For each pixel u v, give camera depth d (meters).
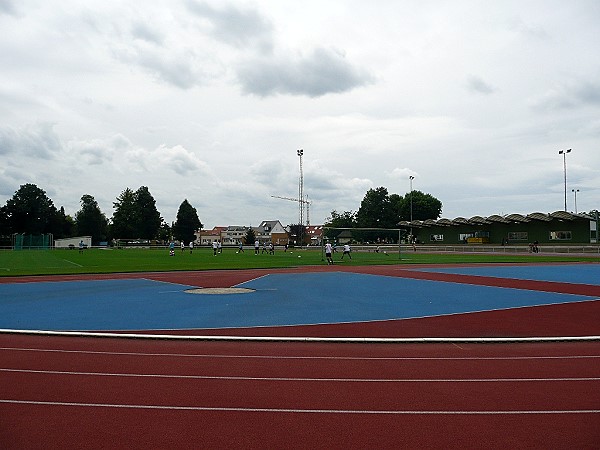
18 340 10.91
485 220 82.12
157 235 145.12
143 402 6.72
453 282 25.14
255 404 6.65
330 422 6.02
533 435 5.62
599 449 5.24
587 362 8.98
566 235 71.94
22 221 127.50
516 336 11.35
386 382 7.68
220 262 43.91
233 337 10.94
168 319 13.75
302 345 10.47
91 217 142.75
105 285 23.66
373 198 139.88
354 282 25.06
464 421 6.05
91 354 9.55
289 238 158.25
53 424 5.93
